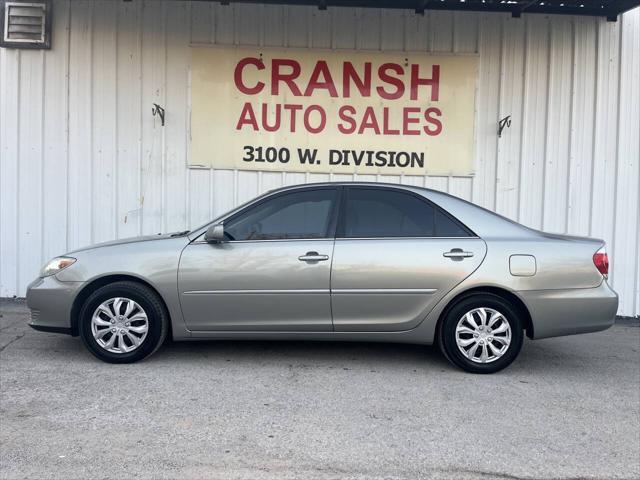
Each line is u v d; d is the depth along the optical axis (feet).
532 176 28.76
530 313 18.43
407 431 14.61
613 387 18.17
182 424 14.79
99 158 28.19
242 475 12.40
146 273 18.61
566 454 13.60
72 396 16.47
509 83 28.55
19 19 27.55
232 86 28.19
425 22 28.30
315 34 28.17
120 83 28.04
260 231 18.95
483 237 18.74
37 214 28.25
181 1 27.84
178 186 28.40
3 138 27.96
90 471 12.47
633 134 28.58
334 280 18.40
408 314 18.57
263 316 18.63
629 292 28.73
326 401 16.43
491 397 16.99
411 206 19.16
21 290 28.37
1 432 14.23
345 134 28.48
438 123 28.55
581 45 28.45
